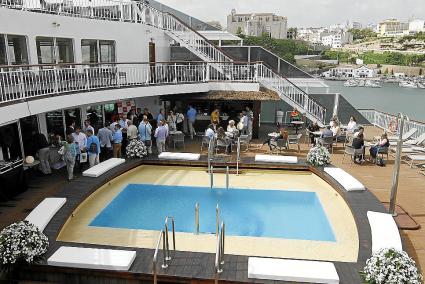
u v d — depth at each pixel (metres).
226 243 8.88
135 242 8.91
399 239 7.92
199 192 12.23
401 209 10.43
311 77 23.58
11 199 11.00
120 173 12.94
